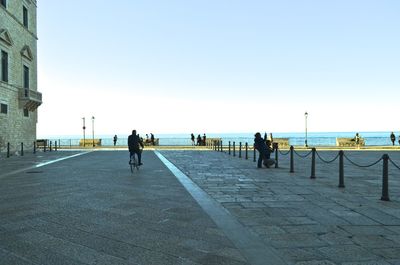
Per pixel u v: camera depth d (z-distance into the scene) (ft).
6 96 99.09
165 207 26.73
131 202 28.68
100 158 80.89
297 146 146.72
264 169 53.16
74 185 38.04
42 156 88.84
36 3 128.67
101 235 19.66
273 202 28.40
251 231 20.33
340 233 19.83
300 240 18.62
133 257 16.26
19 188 36.29
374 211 25.07
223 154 91.81
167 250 17.17
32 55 122.01
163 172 50.06
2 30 94.73
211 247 17.56
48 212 25.25
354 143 146.30
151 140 161.68
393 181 39.91
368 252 16.79
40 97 123.54
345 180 40.75
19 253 16.88
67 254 16.70
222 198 30.14
